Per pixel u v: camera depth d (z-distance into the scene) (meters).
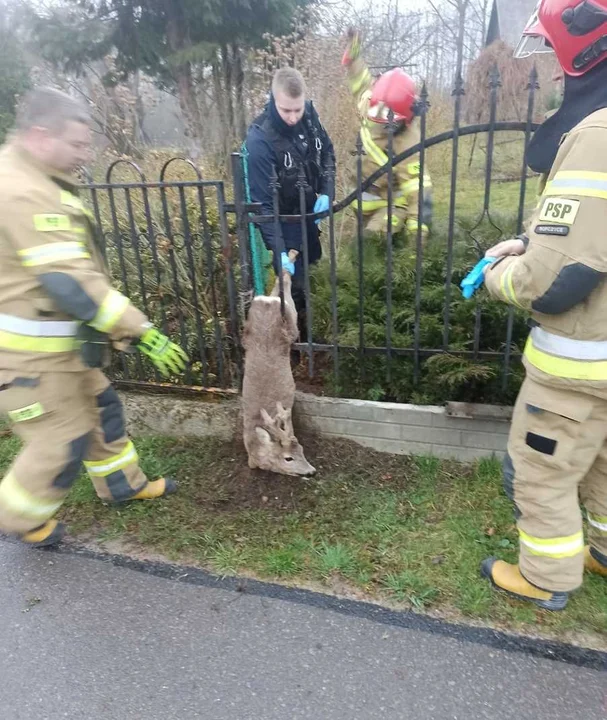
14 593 2.54
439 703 2.00
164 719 1.99
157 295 3.74
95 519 2.96
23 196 2.02
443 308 3.09
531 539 2.20
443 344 3.01
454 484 3.02
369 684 2.07
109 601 2.48
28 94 2.15
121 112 7.80
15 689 2.11
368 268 3.50
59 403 2.36
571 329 1.86
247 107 8.12
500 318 3.04
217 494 3.07
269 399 2.98
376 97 3.75
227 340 3.70
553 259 1.70
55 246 2.06
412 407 3.14
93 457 2.84
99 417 2.76
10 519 2.48
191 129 8.88
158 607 2.44
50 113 2.07
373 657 2.18
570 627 2.24
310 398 3.29
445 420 3.08
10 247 2.09
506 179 7.34
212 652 2.23
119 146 6.56
